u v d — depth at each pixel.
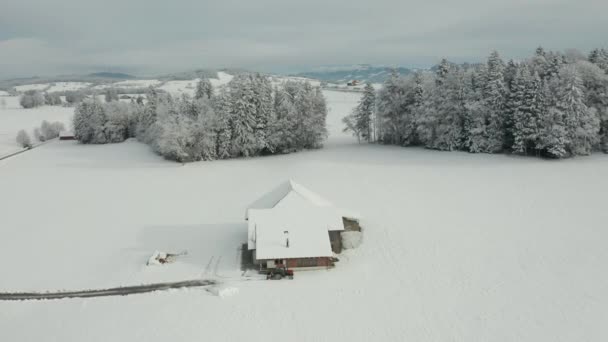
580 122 69.38
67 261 38.69
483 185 56.88
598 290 30.45
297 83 101.88
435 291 31.70
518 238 39.56
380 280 33.62
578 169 62.41
